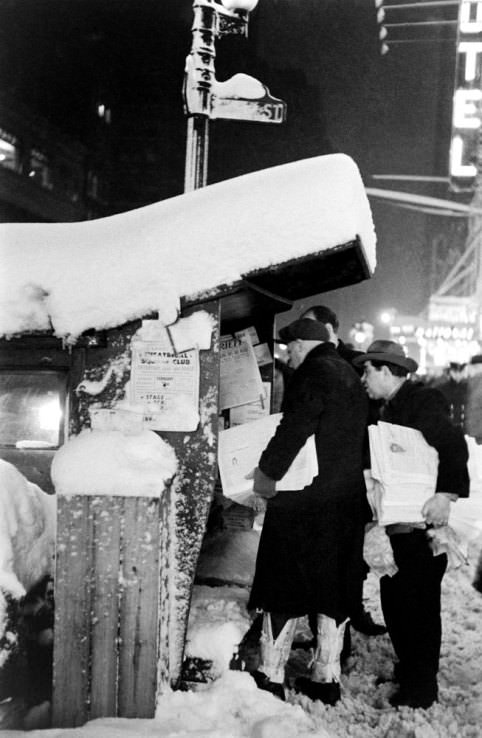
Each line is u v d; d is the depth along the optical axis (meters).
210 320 4.03
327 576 3.93
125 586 3.41
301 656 4.78
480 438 10.26
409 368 4.36
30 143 35.78
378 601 6.12
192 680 3.86
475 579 5.55
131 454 3.54
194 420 3.98
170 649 3.83
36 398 4.43
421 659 4.10
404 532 4.17
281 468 3.85
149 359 4.02
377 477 4.09
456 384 11.72
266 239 3.97
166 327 4.01
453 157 57.75
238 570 4.83
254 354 5.46
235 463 4.06
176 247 4.01
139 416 3.99
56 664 3.41
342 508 4.04
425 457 4.12
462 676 4.54
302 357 4.31
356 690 4.34
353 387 4.13
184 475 3.99
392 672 4.61
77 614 3.41
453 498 4.06
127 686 3.40
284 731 3.28
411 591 4.14
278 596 3.90
